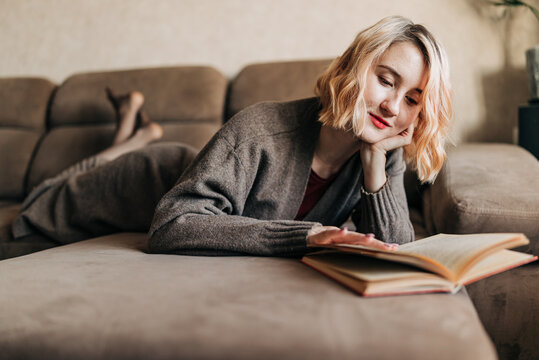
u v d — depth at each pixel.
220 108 1.87
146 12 2.18
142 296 0.59
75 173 1.31
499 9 1.83
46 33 2.31
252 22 2.06
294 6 2.02
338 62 0.91
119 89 1.94
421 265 0.61
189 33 2.13
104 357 0.49
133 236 1.12
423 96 0.84
